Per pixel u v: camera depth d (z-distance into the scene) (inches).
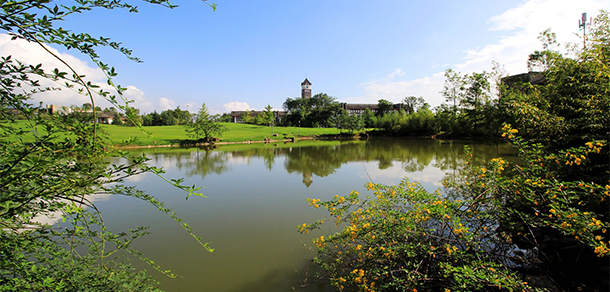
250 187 478.9
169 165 742.5
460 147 1125.1
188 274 199.6
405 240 151.2
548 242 184.1
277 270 201.8
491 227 166.2
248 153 1070.4
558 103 223.5
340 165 726.5
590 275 145.9
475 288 111.0
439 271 137.7
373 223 165.0
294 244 244.2
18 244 78.9
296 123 3484.3
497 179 158.4
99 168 75.5
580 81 206.1
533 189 152.8
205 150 1187.9
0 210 70.4
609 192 120.2
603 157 173.3
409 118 2162.9
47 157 68.8
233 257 224.7
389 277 155.1
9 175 66.0
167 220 313.6
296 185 491.5
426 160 780.6
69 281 88.9
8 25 56.0
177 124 2893.7
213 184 506.6
